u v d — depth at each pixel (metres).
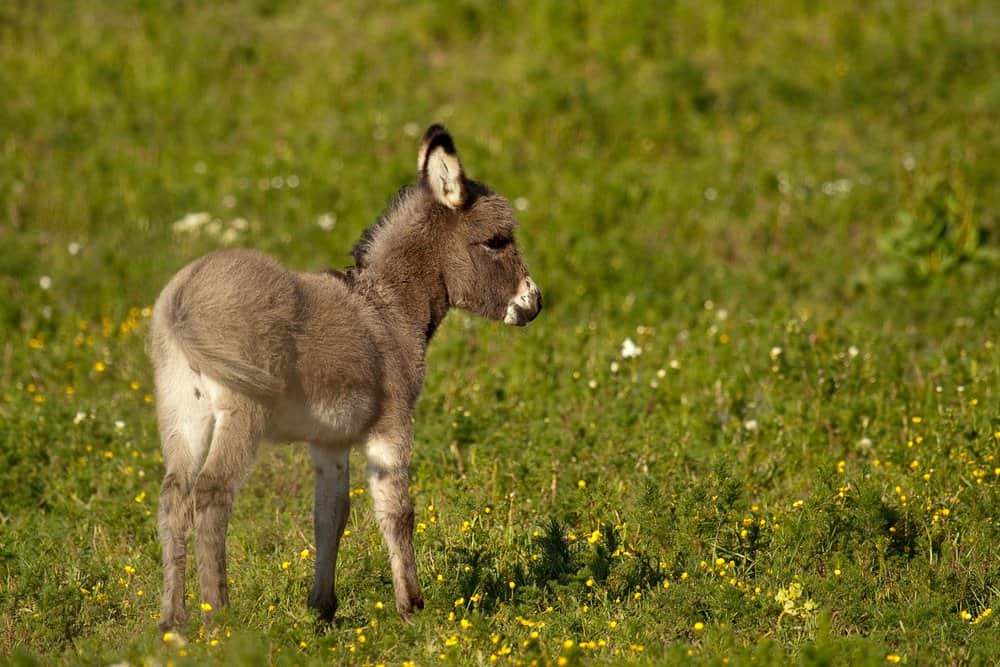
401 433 20.73
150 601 22.03
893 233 44.50
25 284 41.88
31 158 53.09
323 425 19.97
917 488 26.00
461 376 34.62
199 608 19.42
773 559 23.19
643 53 63.94
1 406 32.03
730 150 55.00
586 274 43.53
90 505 26.69
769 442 30.11
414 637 19.91
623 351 33.69
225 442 18.52
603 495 25.97
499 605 21.45
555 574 22.84
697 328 38.62
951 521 24.81
